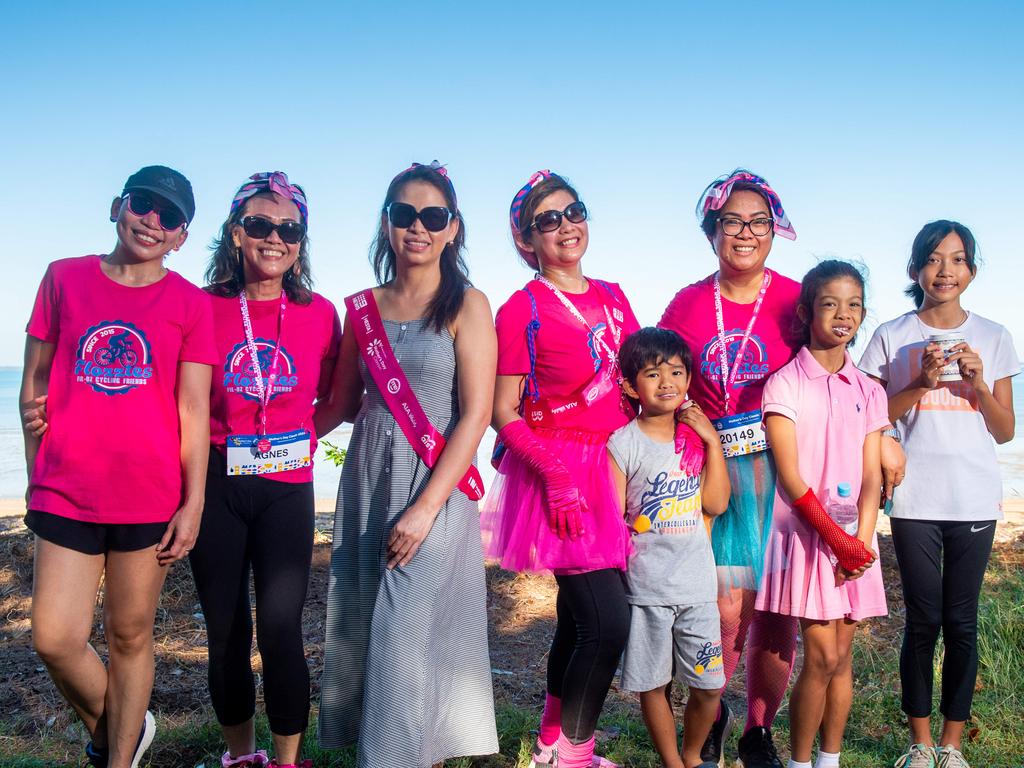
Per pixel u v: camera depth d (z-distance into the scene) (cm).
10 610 573
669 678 333
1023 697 443
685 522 333
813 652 338
